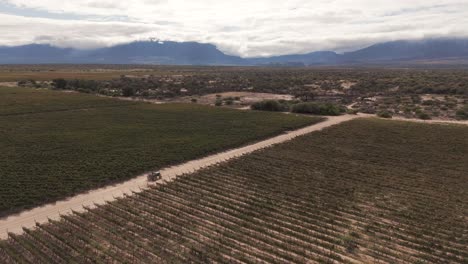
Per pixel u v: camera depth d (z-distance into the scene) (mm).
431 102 137375
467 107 121375
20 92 144250
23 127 90000
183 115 113000
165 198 51156
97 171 60469
